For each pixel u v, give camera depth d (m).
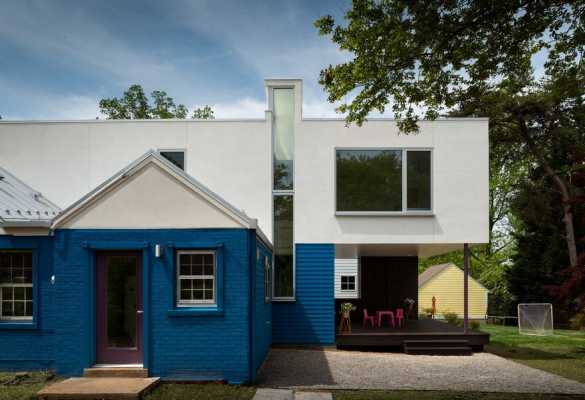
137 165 10.02
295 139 15.34
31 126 15.21
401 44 9.55
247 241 9.90
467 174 15.09
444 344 14.59
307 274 15.14
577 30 9.28
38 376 9.48
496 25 9.73
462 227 15.00
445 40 9.65
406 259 21.59
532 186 30.11
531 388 9.83
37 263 9.98
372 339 14.73
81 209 9.99
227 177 15.27
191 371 9.66
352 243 15.14
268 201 15.22
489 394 9.24
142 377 9.58
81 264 9.94
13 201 12.22
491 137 29.70
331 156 15.28
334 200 15.18
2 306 10.16
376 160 15.27
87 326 9.82
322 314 15.08
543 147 28.97
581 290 15.07
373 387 9.77
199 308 9.79
